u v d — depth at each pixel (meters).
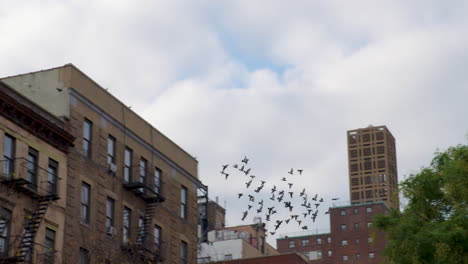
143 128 66.06
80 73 58.94
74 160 56.47
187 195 71.56
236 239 107.69
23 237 49.00
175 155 70.38
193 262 70.50
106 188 59.72
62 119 56.34
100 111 60.47
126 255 59.41
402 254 44.97
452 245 41.97
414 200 46.72
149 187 64.88
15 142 50.72
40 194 51.81
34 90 58.09
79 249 55.34
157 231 65.69
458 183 44.06
